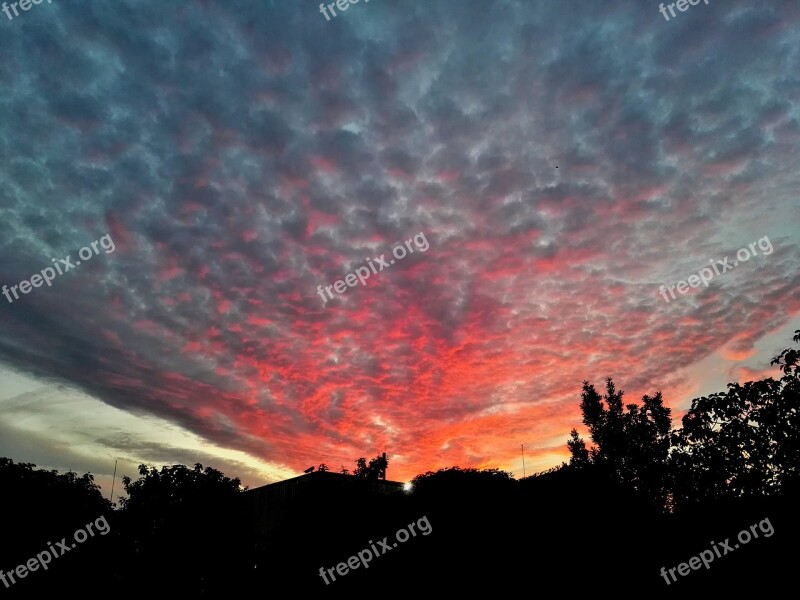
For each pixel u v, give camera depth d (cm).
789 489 1257
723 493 1374
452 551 1702
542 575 1561
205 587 2323
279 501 2478
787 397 1314
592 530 1566
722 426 1424
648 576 1452
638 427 2678
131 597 2295
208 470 2566
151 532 2380
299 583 2006
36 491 2378
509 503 1711
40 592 2208
